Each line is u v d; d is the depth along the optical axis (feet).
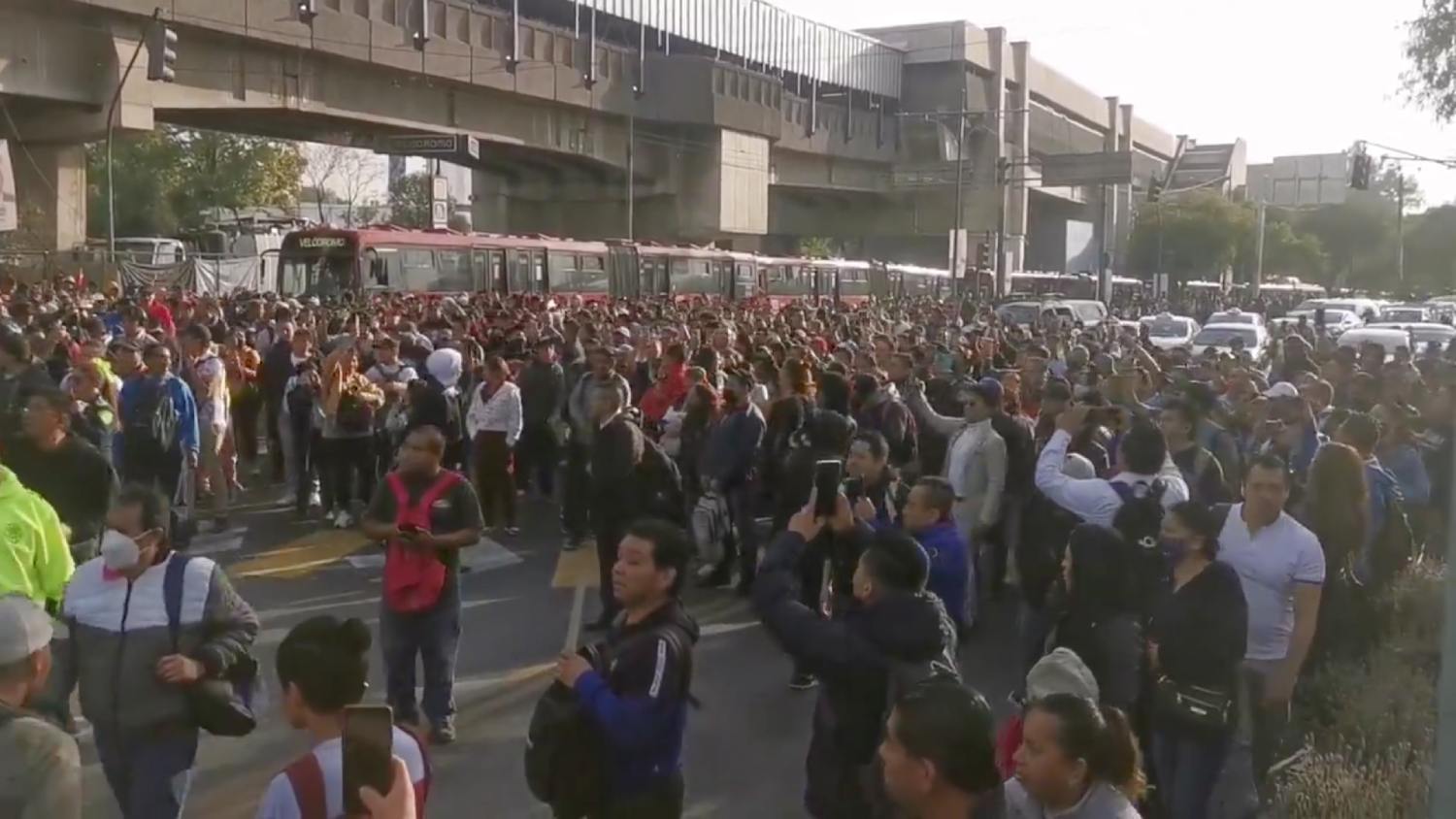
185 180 209.87
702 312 77.25
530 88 159.63
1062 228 340.18
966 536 30.58
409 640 22.89
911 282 194.18
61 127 111.75
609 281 124.88
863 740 14.55
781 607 14.90
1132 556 17.53
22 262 109.19
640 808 13.87
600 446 30.30
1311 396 37.17
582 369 48.16
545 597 34.83
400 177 331.57
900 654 14.33
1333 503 22.44
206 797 21.27
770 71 229.66
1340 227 291.38
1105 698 17.08
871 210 278.67
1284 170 320.29
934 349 53.88
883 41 274.77
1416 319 141.18
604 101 175.32
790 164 235.20
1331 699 22.59
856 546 18.38
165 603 15.94
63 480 22.47
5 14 100.12
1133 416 26.32
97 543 22.71
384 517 22.85
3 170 70.44
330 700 10.84
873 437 23.94
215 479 42.47
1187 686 17.04
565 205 210.38
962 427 32.48
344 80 133.69
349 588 35.24
